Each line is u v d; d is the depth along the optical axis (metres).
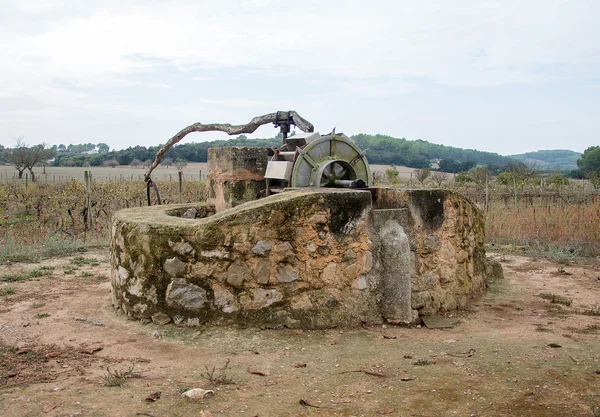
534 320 5.92
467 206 6.66
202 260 5.29
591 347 4.87
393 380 4.09
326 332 5.26
